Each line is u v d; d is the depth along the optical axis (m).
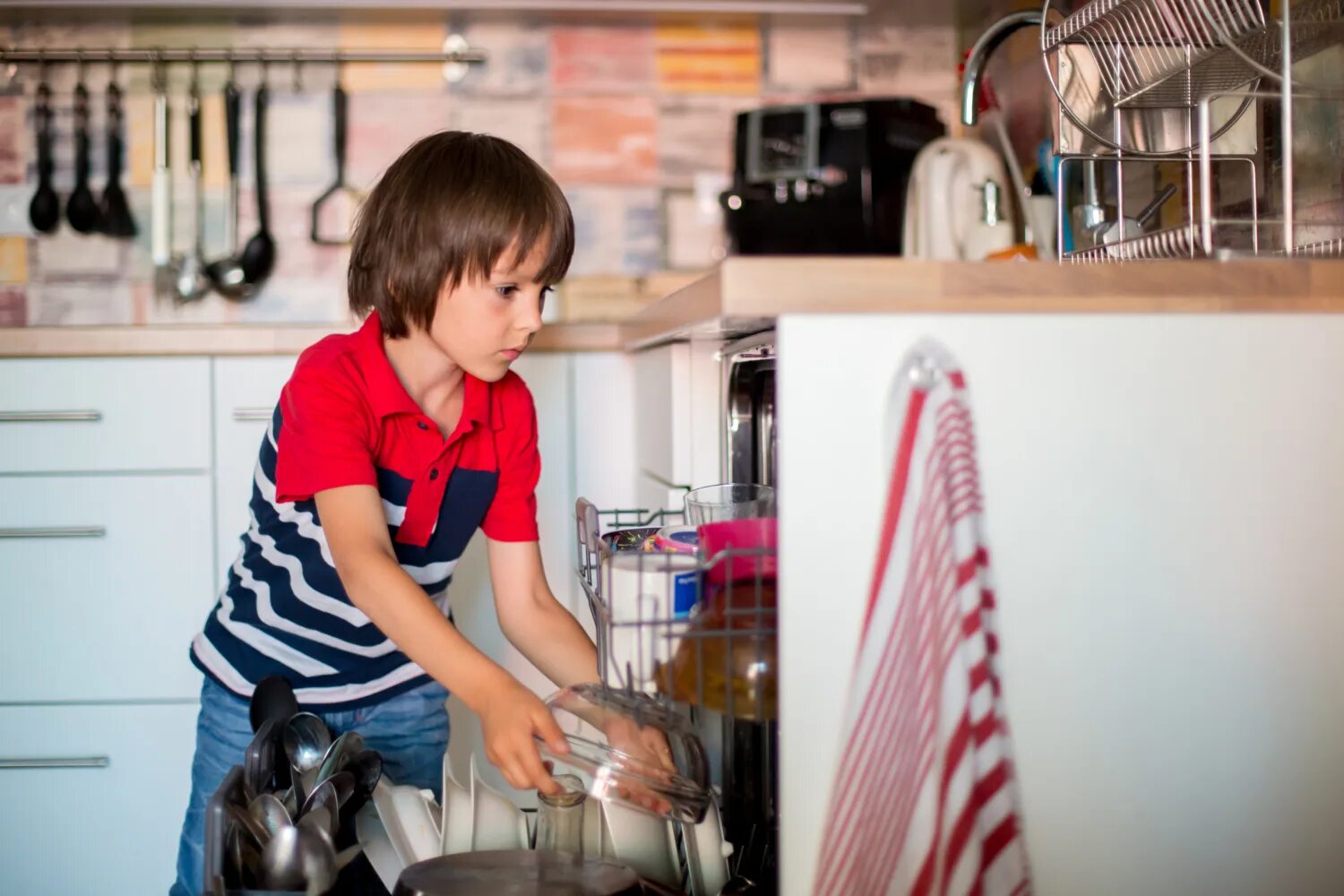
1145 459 0.82
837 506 0.80
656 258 2.52
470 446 1.25
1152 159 1.26
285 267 2.45
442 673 0.98
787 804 0.79
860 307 0.81
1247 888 0.84
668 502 1.55
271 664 1.29
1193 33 1.17
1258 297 0.84
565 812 0.95
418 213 1.05
